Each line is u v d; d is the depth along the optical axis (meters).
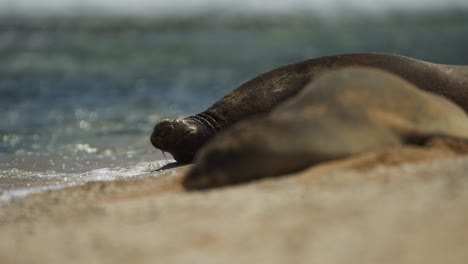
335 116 21.38
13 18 119.31
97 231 16.45
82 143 39.41
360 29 108.31
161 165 31.77
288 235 14.34
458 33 101.12
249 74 71.06
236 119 32.59
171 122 32.09
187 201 18.34
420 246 13.05
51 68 79.00
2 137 41.88
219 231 15.16
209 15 121.81
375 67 31.41
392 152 20.58
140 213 17.83
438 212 14.71
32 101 57.91
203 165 21.48
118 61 83.81
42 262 14.58
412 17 118.56
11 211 21.73
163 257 13.85
